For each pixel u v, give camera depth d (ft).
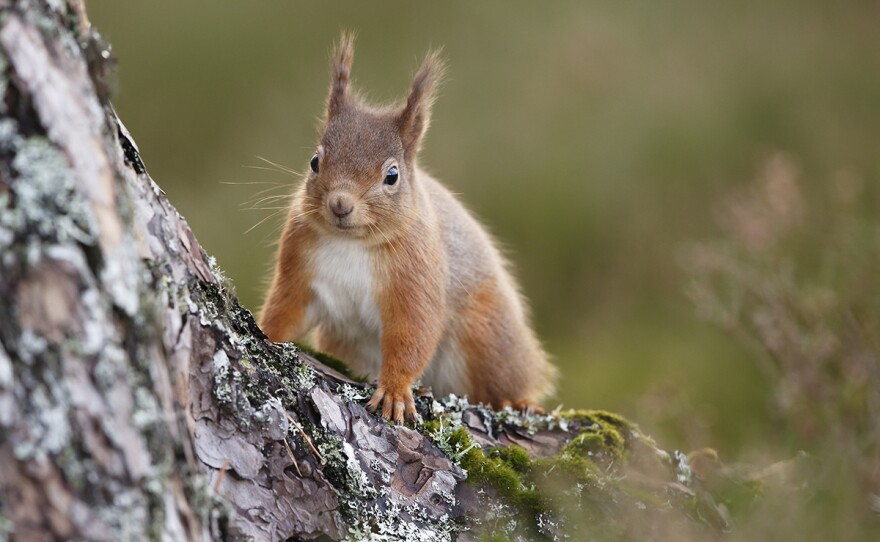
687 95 72.33
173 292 17.97
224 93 68.18
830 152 68.85
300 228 31.68
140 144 65.21
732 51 76.28
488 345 35.40
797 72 75.00
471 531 22.16
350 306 32.30
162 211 19.17
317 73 69.36
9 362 14.33
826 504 27.76
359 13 74.49
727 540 25.76
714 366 53.57
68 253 14.84
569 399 52.65
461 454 23.26
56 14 16.08
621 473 25.68
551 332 61.11
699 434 40.57
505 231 65.00
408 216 31.45
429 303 31.55
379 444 22.30
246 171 63.72
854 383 37.14
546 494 23.22
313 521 19.93
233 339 19.89
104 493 14.89
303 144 65.21
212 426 18.99
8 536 14.12
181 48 68.85
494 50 74.49
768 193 54.08
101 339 15.05
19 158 14.87
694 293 52.08
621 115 70.74
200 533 16.67
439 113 70.54
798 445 35.99
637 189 66.54
